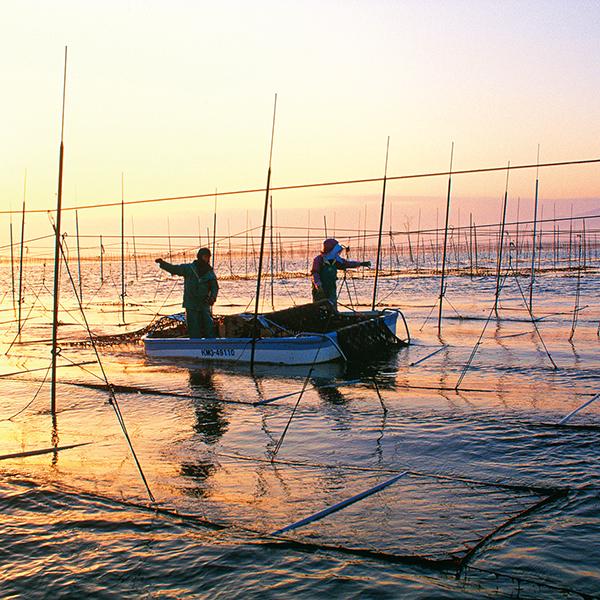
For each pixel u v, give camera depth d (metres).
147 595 3.83
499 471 5.72
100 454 6.42
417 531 4.55
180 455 6.35
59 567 4.18
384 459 6.12
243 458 6.23
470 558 4.15
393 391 8.98
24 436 7.11
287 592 3.79
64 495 5.32
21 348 14.02
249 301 26.58
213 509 5.00
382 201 13.47
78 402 8.69
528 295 24.88
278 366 11.10
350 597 3.72
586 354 11.57
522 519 4.70
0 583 4.01
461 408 7.91
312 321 13.02
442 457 6.14
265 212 10.36
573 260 65.69
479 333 14.77
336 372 10.49
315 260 13.79
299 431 7.10
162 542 4.47
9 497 5.30
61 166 7.55
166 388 9.45
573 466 5.78
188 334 12.17
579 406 7.85
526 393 8.64
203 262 12.09
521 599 3.67
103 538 4.56
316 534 4.54
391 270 49.72
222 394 9.00
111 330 17.36
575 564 4.04
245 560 4.19
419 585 3.84
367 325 12.02
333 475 5.71
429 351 12.43
